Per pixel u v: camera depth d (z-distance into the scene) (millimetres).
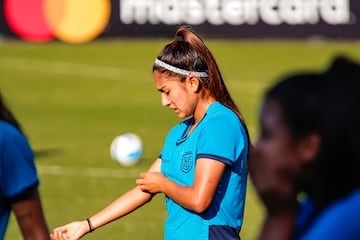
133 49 78562
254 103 54750
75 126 47094
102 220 13852
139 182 13133
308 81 6461
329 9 83125
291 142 6441
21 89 60312
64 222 27703
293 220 6703
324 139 6383
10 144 10398
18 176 10445
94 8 83188
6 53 75875
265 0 83875
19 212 10586
